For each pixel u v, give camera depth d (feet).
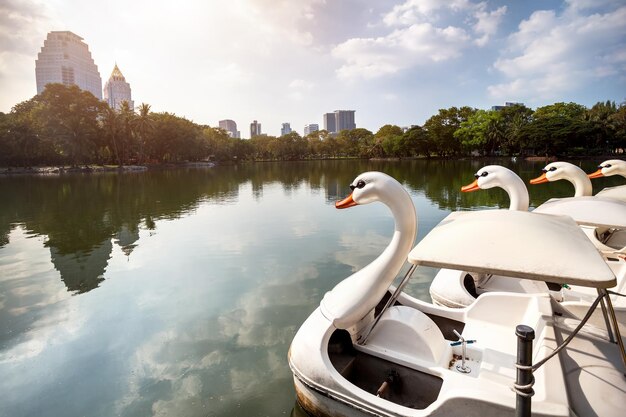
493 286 18.75
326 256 32.19
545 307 11.96
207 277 27.73
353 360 12.27
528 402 7.56
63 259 33.88
